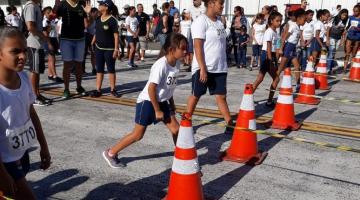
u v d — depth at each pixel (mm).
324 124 6258
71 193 3754
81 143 5113
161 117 3795
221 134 5559
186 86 9109
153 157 4684
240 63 12383
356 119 6648
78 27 7312
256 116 6613
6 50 2209
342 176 4301
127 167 4379
